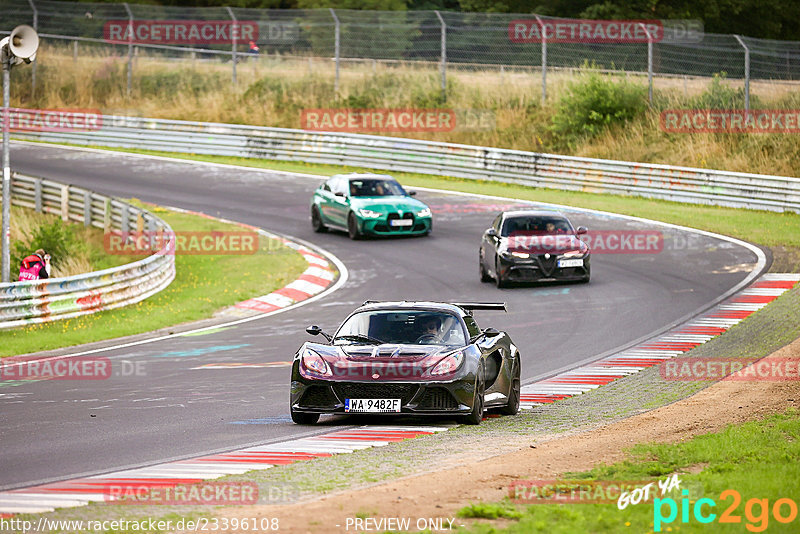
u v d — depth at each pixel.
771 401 43.78
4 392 52.31
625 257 97.62
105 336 71.94
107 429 41.84
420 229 109.75
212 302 85.19
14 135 176.88
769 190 119.88
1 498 29.19
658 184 129.00
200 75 193.00
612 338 66.50
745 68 147.62
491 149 143.25
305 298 86.88
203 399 49.66
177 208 126.50
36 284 77.19
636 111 156.12
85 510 27.30
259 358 62.94
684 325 69.69
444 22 173.12
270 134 160.12
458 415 41.53
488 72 174.12
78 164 154.38
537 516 24.94
